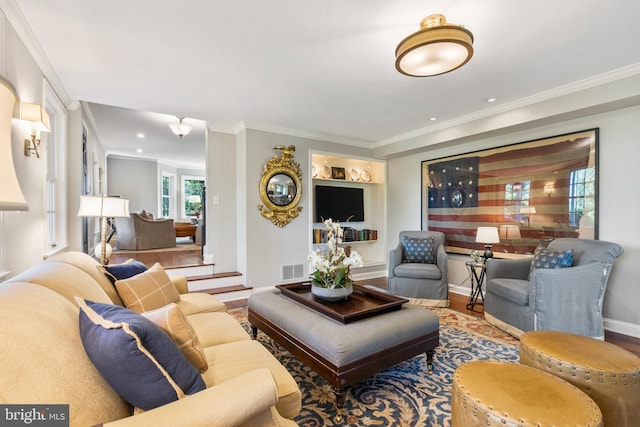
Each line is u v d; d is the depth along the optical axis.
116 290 1.92
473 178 4.12
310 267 4.68
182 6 1.80
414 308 2.27
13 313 0.84
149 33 2.08
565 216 3.23
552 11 1.84
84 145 4.28
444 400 1.86
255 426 1.03
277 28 2.02
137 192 8.42
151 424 0.79
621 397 1.38
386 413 1.74
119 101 3.37
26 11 1.84
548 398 1.21
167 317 1.22
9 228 1.91
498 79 2.77
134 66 2.55
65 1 1.76
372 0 1.75
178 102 3.39
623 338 2.73
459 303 3.84
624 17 1.89
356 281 5.07
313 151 4.73
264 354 1.52
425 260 4.07
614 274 2.89
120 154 7.97
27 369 0.77
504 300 2.91
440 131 4.17
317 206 5.04
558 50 2.28
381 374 2.15
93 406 0.86
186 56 2.38
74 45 2.23
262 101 3.34
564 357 1.51
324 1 1.76
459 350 2.50
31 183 2.20
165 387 0.94
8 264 1.90
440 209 4.57
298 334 1.97
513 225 3.68
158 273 2.17
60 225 3.16
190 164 9.64
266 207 4.30
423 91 3.05
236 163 4.52
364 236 5.43
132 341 0.89
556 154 3.31
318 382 2.06
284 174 4.44
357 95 3.15
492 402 1.19
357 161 5.65
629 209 2.81
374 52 2.32
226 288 4.11
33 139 2.04
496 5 1.79
